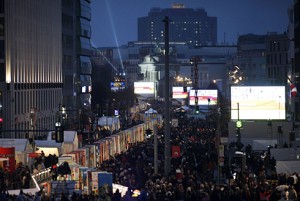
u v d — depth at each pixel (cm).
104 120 14450
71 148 9400
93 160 8981
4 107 13412
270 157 8231
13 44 13700
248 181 6216
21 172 6650
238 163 8981
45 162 7981
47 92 16512
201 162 7981
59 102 17838
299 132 11481
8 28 13538
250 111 13000
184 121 15788
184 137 11831
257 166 8144
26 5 14775
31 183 6569
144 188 5953
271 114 12975
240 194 5466
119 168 7944
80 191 6156
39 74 15850
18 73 14012
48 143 9119
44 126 15800
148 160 8500
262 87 12912
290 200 5425
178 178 6688
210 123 14712
